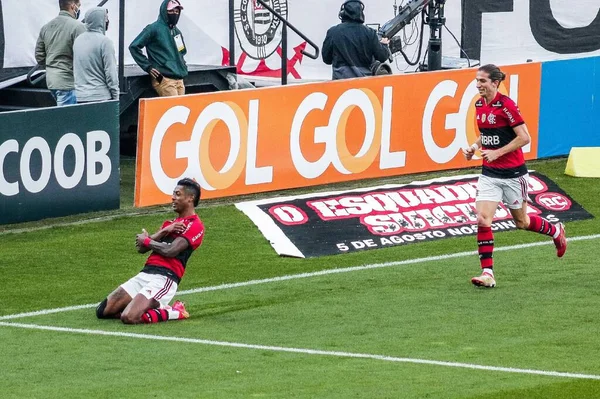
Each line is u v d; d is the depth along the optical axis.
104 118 54.56
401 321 38.62
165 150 54.41
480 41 85.50
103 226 53.06
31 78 67.75
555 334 36.72
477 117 43.75
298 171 58.25
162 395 30.22
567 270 46.25
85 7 70.56
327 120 58.72
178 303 39.47
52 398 30.02
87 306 41.06
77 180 54.06
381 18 82.69
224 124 55.78
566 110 66.56
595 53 90.25
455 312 39.81
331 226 52.66
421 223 54.06
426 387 30.83
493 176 43.53
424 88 61.53
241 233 52.19
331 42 66.06
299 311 40.22
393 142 61.00
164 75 63.75
